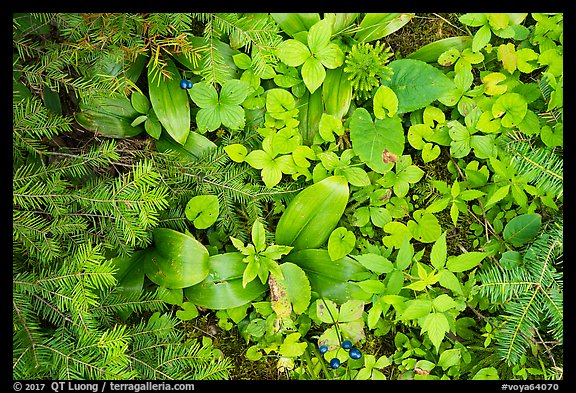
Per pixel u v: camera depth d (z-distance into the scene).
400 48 2.62
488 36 2.38
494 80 2.42
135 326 2.30
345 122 2.51
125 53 2.14
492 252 2.43
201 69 2.32
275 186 2.46
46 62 1.98
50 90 2.22
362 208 2.47
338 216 2.30
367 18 2.42
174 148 2.39
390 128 2.37
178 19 2.11
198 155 2.39
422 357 2.45
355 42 2.44
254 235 2.20
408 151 2.61
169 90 2.32
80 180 2.28
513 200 2.46
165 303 2.35
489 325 2.33
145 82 2.46
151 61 2.26
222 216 2.36
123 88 2.12
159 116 2.30
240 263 2.29
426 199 2.58
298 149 2.35
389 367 2.50
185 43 2.11
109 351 1.79
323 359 2.45
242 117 2.30
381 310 2.25
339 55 2.36
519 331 2.17
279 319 2.33
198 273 2.21
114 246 2.15
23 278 1.82
